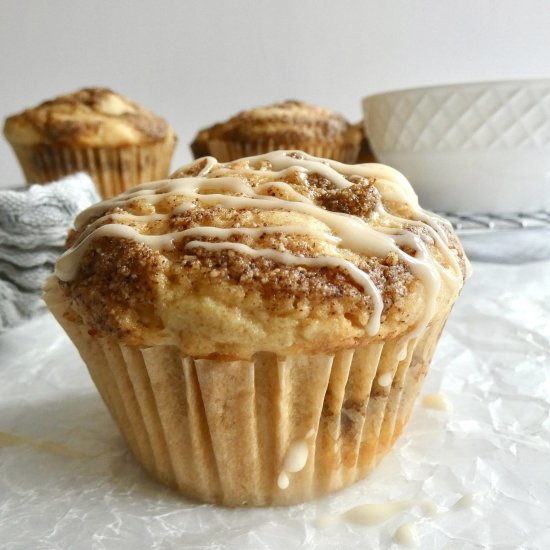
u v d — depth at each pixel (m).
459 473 0.21
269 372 0.19
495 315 0.28
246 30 0.54
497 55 0.54
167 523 0.20
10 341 0.28
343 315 0.19
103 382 0.21
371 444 0.21
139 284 0.19
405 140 0.36
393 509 0.20
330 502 0.20
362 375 0.20
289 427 0.20
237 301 0.18
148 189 0.21
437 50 0.54
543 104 0.33
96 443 0.22
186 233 0.19
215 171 0.21
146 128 0.42
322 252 0.19
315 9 0.54
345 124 0.46
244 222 0.19
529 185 0.36
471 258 0.34
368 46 0.55
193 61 0.54
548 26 0.54
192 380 0.19
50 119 0.40
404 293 0.19
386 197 0.21
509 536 0.19
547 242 0.34
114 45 0.53
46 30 0.52
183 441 0.20
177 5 0.52
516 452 0.21
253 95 0.55
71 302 0.20
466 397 0.24
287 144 0.44
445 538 0.19
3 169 0.54
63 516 0.20
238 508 0.20
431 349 0.21
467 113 0.34
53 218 0.29
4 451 0.22
